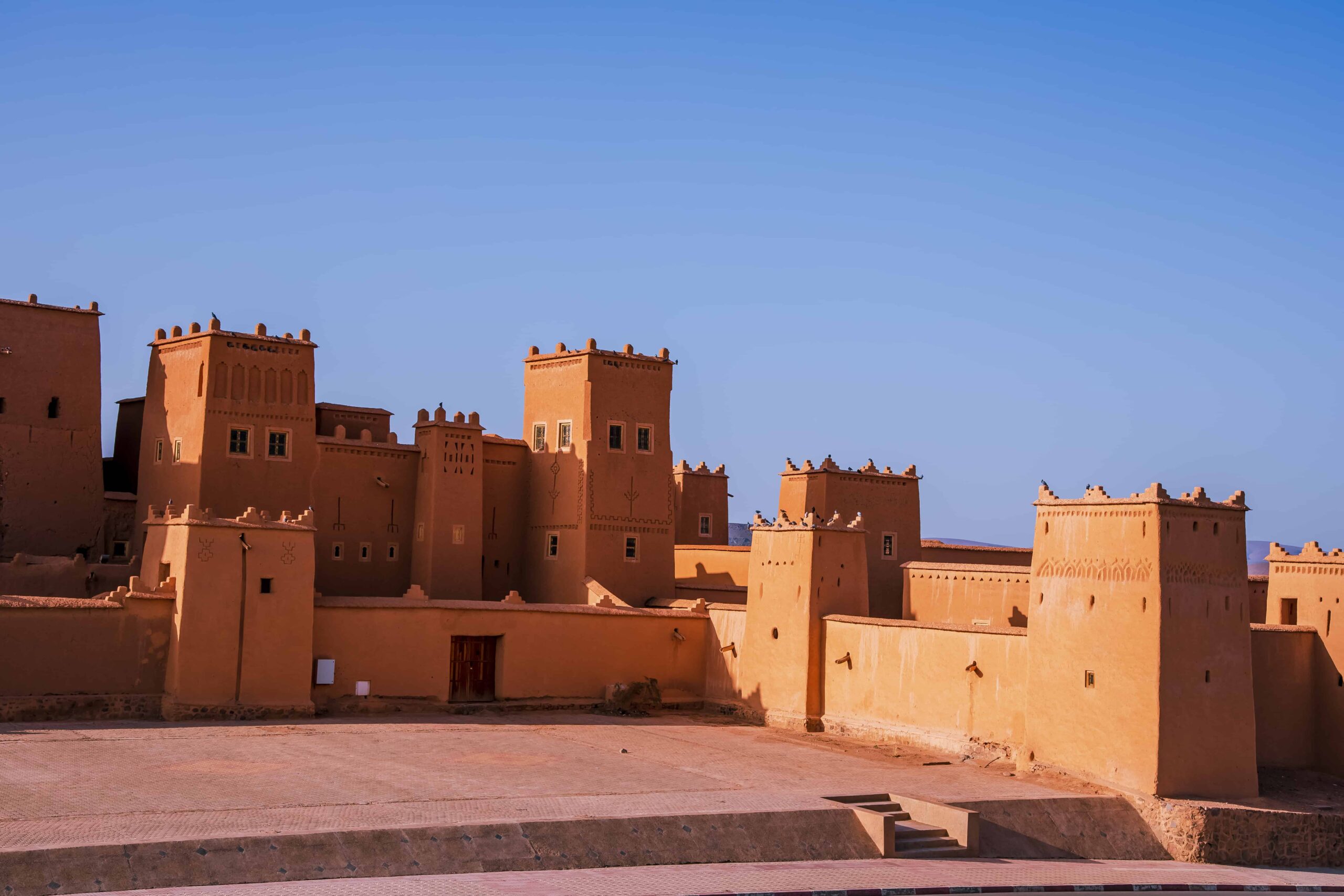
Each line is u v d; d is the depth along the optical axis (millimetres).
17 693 31734
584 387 44750
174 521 34719
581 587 43406
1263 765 32594
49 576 36969
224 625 33938
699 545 49250
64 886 19922
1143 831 28828
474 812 24531
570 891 21406
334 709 35781
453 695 38125
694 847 24562
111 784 25156
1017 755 32094
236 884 20750
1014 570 38969
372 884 21109
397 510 43250
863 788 29141
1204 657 30094
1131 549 30203
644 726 37250
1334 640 33156
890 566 47406
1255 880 26516
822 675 38125
